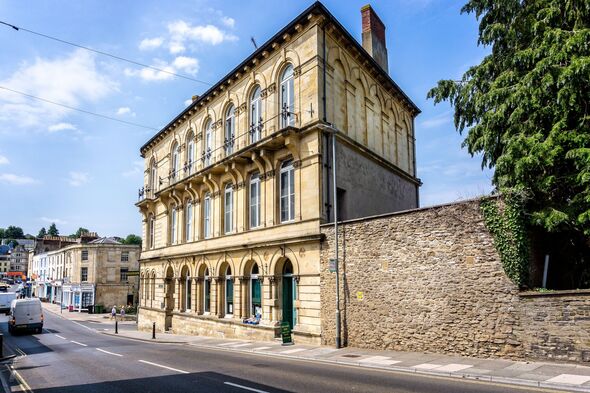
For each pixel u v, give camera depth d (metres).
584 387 9.01
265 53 22.30
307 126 19.17
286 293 20.30
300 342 18.30
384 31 27.44
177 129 32.66
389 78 25.34
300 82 20.09
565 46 12.98
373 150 23.56
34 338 28.95
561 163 13.65
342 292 17.03
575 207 13.03
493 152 16.25
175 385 10.35
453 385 9.80
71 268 67.81
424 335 14.37
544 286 13.26
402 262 15.27
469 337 13.30
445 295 14.01
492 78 16.97
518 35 15.84
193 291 27.47
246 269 22.48
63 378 12.26
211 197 26.27
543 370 10.78
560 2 14.13
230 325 22.89
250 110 23.94
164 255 31.48
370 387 9.65
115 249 65.69
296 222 19.30
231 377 11.21
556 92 13.66
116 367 13.80
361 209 21.44
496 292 12.91
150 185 37.28
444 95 17.98
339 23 20.34
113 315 51.00
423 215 14.90
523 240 12.77
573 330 11.38
